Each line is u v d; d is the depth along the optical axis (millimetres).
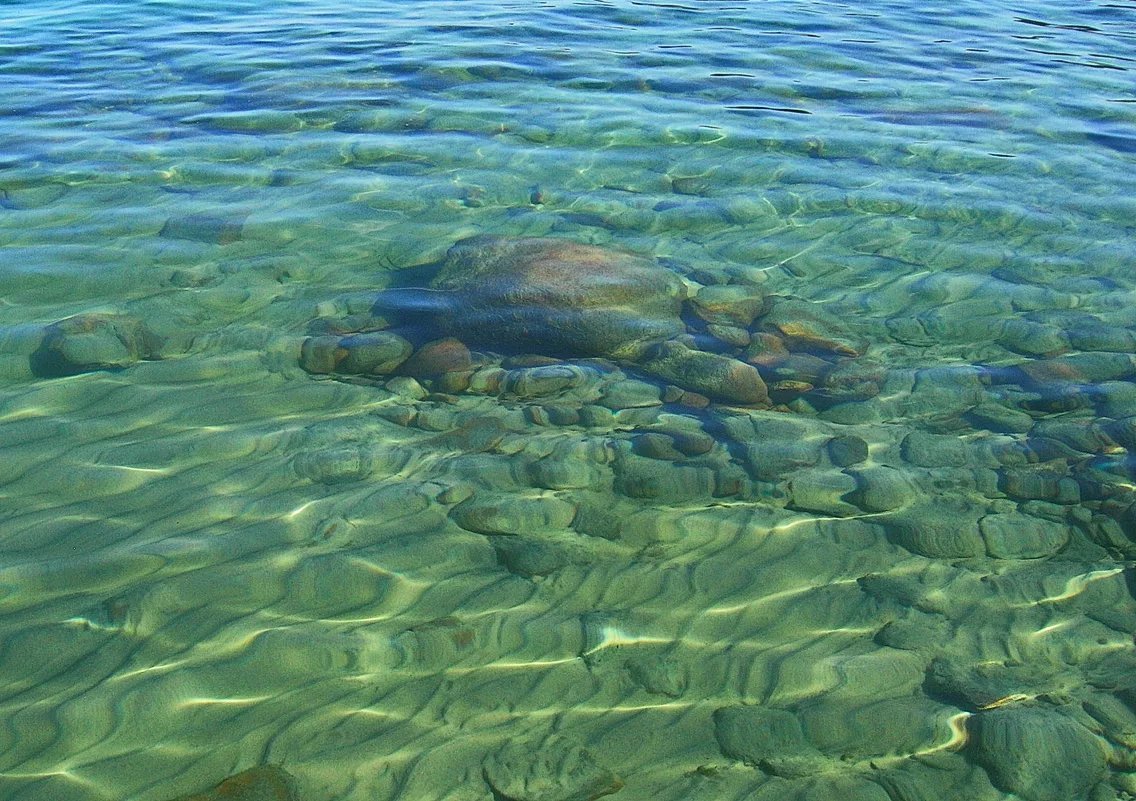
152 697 2342
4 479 2926
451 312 3781
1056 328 3811
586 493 2982
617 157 5332
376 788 2184
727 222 4645
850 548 2824
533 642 2525
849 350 3668
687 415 3318
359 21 8094
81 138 5332
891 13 8922
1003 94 6469
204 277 4016
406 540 2797
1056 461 3115
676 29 8055
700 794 2193
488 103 6059
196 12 8344
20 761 2195
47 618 2510
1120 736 2301
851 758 2270
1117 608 2641
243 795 2137
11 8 8336
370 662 2455
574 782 2209
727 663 2488
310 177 4973
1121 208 4832
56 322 3639
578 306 3775
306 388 3389
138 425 3178
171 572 2654
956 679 2443
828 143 5590
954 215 4750
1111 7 9461
